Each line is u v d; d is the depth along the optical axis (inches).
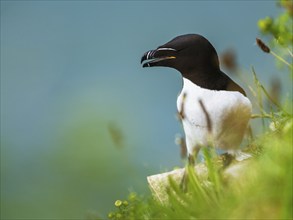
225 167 251.1
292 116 237.0
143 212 229.0
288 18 217.6
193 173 215.2
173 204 211.8
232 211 197.2
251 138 264.8
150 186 265.1
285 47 224.7
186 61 265.0
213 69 264.1
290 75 233.3
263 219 191.2
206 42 264.7
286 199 184.9
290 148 195.6
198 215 206.1
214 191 213.0
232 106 255.9
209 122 252.5
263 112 257.0
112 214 238.1
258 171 200.1
